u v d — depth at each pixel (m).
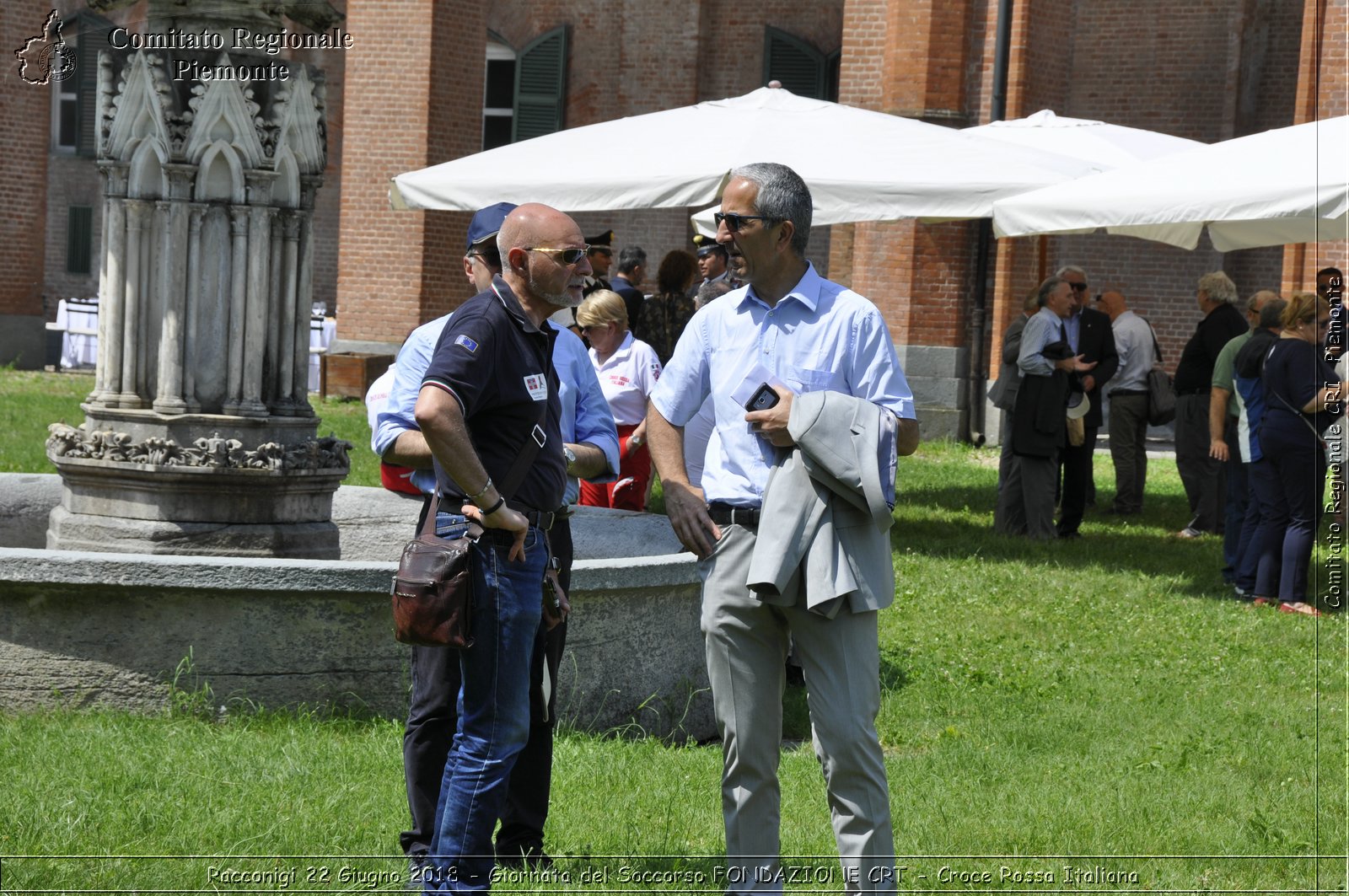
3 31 24.67
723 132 10.88
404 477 7.96
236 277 6.55
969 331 19.41
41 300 25.70
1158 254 21.08
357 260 21.91
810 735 6.55
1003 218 10.19
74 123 31.00
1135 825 5.02
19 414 17.38
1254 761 6.00
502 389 3.79
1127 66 21.03
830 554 3.75
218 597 5.50
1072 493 12.66
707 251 8.81
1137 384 14.09
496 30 25.67
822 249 24.52
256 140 6.52
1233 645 8.54
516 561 3.79
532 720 4.36
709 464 4.02
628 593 6.02
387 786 4.89
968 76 19.06
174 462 6.42
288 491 6.66
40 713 5.46
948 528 12.77
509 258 3.87
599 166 10.63
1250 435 9.86
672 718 6.30
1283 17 20.53
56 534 6.57
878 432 3.77
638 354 8.09
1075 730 6.54
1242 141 10.18
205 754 5.00
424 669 4.24
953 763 5.85
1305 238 12.90
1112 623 9.09
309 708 5.59
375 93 21.50
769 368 3.94
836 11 24.36
